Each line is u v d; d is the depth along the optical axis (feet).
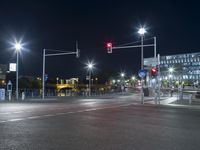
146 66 141.28
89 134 41.19
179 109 92.68
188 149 32.14
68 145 33.53
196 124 53.57
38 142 35.12
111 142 35.55
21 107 93.50
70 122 54.44
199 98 175.42
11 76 307.37
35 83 339.77
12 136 39.09
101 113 73.72
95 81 490.08
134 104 116.67
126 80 583.99
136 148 32.32
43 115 67.31
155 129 46.70
